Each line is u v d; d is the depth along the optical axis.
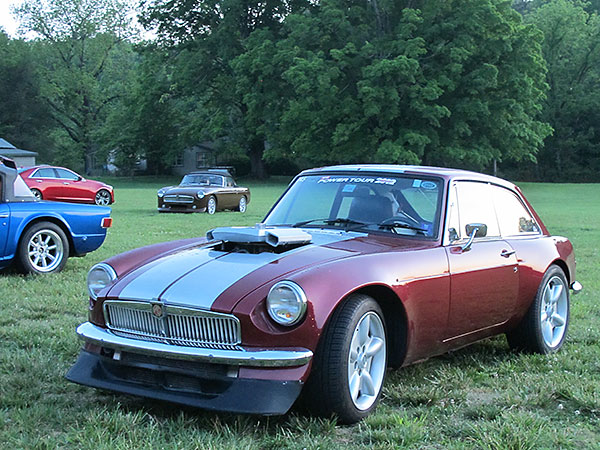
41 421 3.81
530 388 4.59
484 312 4.95
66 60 73.88
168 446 3.41
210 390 3.69
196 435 3.57
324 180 5.38
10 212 8.53
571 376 4.88
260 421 3.85
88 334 4.09
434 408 4.19
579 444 3.67
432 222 4.80
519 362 5.38
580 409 4.24
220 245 4.62
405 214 4.88
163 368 3.79
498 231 5.41
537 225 6.00
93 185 27.31
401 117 49.59
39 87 70.62
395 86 46.19
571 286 6.21
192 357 3.66
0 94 69.00
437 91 45.53
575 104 70.94
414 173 5.12
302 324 3.62
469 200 5.18
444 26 46.94
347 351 3.77
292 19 50.88
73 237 9.27
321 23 50.78
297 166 72.06
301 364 3.61
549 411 4.23
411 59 44.53
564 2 70.44
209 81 61.53
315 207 5.17
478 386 4.75
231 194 24.03
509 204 5.70
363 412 3.92
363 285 3.91
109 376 4.01
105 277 4.30
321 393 3.75
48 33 71.81
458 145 49.25
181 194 22.61
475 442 3.62
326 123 50.31
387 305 4.27
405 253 4.39
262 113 56.25
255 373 3.60
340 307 3.84
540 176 74.00
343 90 49.53
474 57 48.81
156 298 3.86
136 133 67.62
